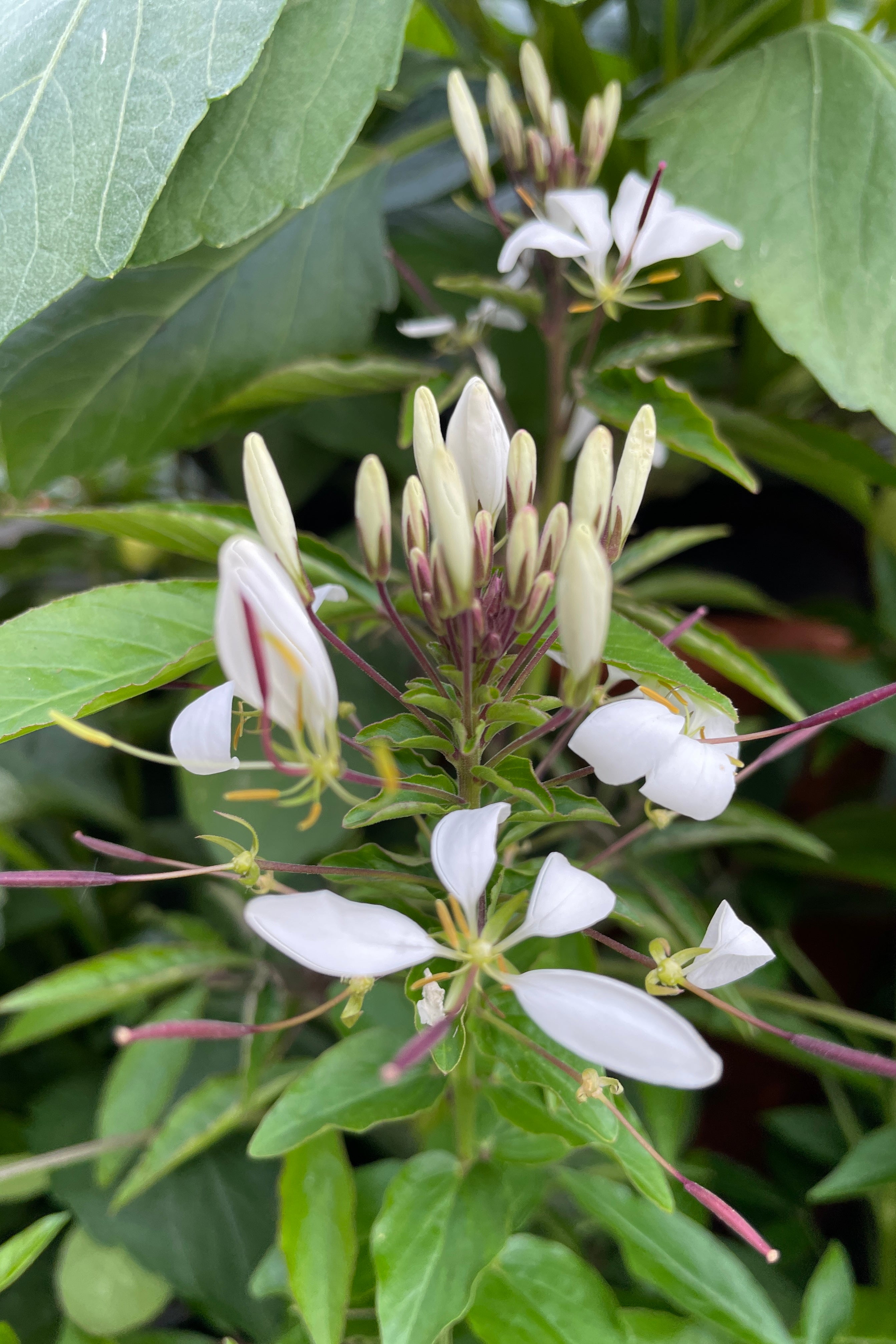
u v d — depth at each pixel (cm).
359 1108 27
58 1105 37
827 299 29
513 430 34
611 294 29
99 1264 32
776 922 40
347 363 32
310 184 27
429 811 24
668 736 24
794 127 30
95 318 31
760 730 41
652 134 31
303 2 28
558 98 37
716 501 45
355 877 25
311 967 22
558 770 35
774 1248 34
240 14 26
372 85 27
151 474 47
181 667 27
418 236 40
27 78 27
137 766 43
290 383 32
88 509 29
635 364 30
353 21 27
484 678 25
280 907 22
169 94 26
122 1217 32
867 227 29
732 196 30
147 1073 31
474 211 33
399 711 35
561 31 34
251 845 31
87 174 26
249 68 26
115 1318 31
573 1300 26
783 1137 36
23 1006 29
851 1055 23
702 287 37
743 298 29
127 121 26
